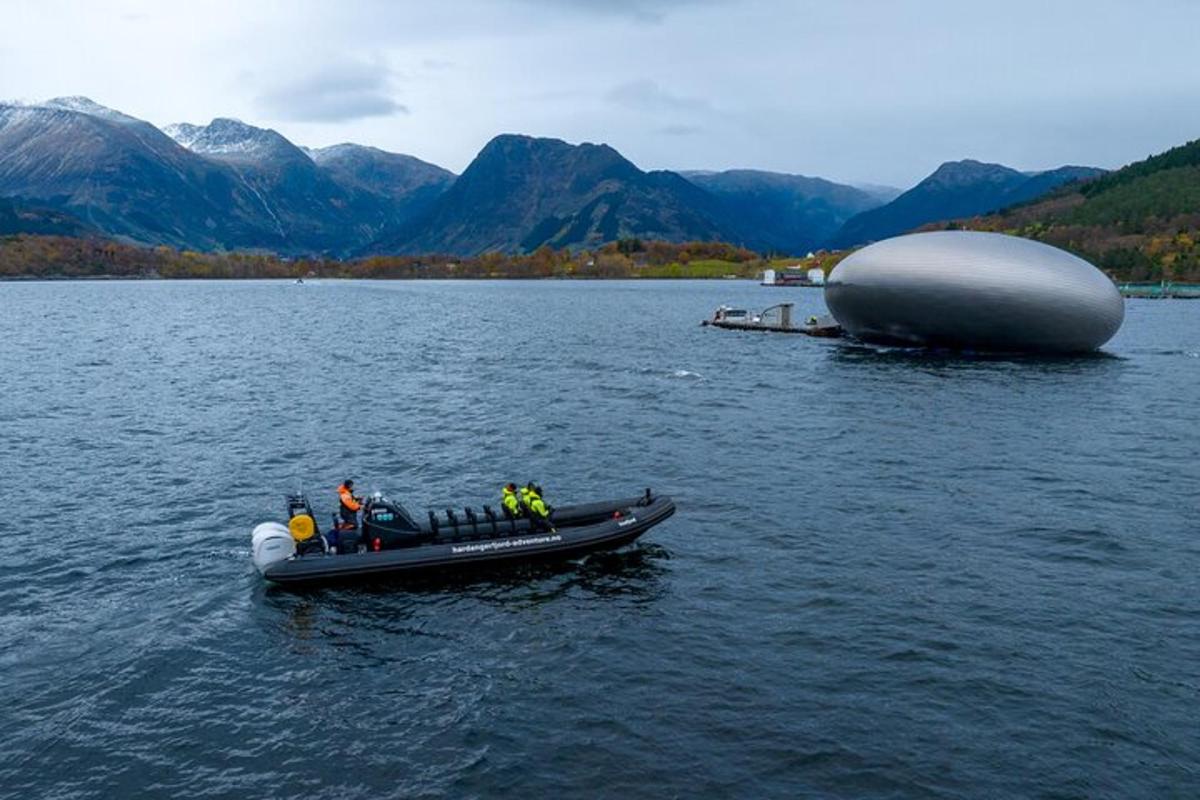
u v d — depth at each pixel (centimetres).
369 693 1936
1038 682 1947
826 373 6438
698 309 15075
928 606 2350
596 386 5988
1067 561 2675
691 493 3419
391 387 5994
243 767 1669
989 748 1703
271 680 1995
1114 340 9162
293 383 6200
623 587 2509
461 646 2156
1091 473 3672
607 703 1873
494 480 3641
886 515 3123
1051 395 5469
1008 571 2597
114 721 1828
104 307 15625
